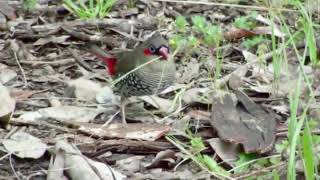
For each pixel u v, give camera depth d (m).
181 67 11.14
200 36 12.25
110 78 10.66
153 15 13.25
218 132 8.83
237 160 8.58
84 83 10.18
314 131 8.96
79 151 8.35
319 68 10.66
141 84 9.34
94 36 12.17
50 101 9.88
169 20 13.09
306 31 10.41
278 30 12.16
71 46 11.84
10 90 10.20
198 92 10.16
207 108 9.84
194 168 8.44
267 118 9.12
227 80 10.59
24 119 9.23
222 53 11.69
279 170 8.12
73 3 13.33
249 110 9.27
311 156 7.21
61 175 7.94
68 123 9.19
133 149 8.73
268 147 8.58
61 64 11.18
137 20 12.96
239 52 11.79
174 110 9.77
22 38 12.01
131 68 9.39
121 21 12.72
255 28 12.26
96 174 7.83
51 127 9.10
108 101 9.95
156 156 8.51
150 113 9.74
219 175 7.96
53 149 8.37
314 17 12.55
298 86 7.77
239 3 13.55
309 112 9.54
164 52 9.27
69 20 12.84
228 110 9.20
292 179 7.18
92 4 12.77
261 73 11.01
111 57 10.09
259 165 8.41
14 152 8.38
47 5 13.34
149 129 9.02
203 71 11.04
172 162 8.49
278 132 9.16
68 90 10.12
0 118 8.92
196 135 9.14
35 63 11.14
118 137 8.86
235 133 8.81
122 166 8.46
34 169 8.26
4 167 8.27
